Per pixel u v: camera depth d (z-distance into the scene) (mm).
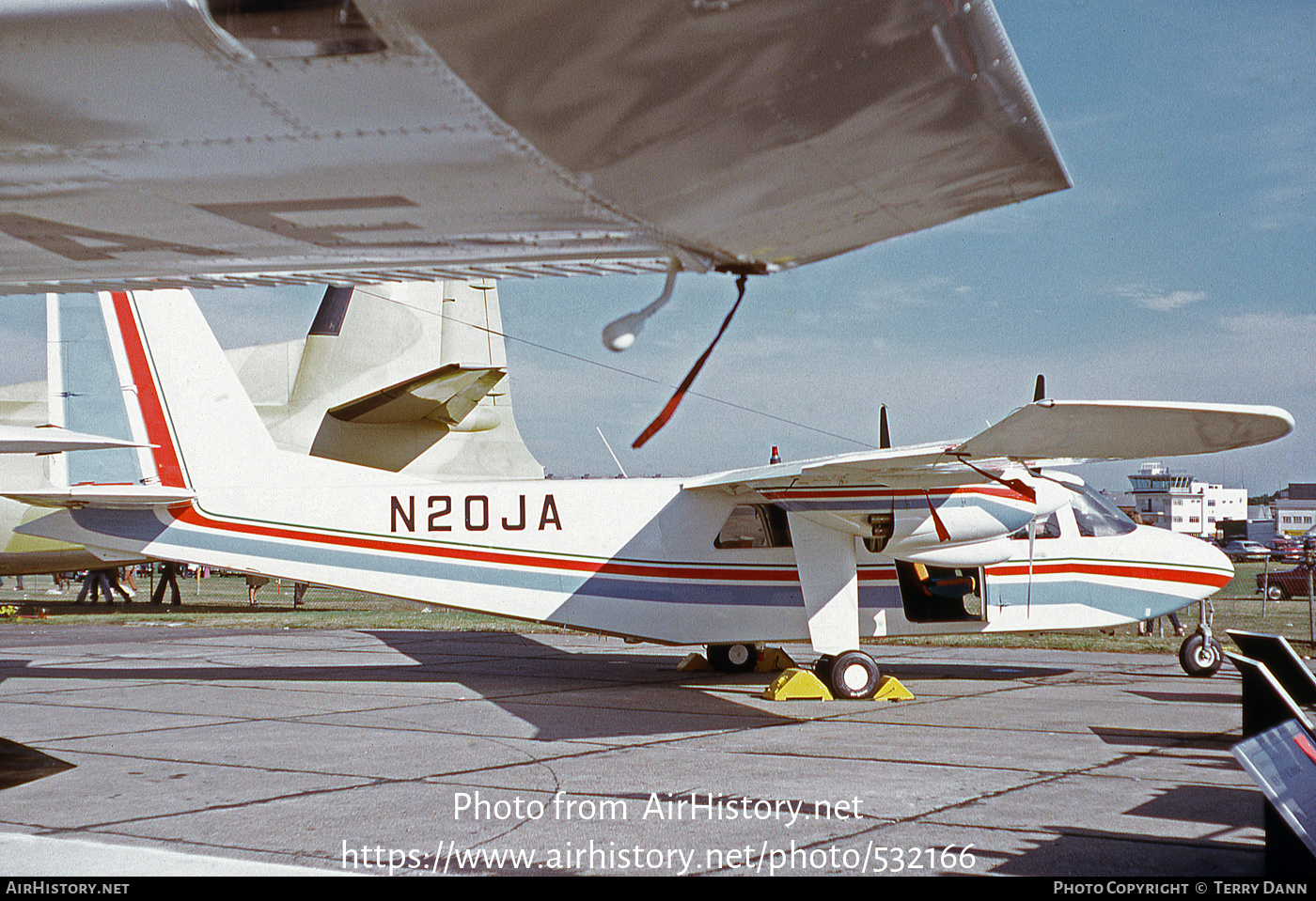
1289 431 6508
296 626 19328
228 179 2330
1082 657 13992
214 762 6918
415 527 11117
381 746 7492
